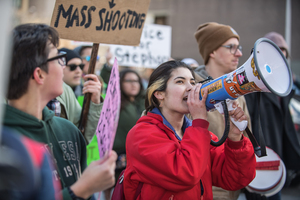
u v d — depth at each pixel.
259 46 1.27
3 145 0.71
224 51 2.50
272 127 2.80
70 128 1.49
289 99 3.00
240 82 1.33
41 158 0.91
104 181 1.07
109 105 1.28
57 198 0.97
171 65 1.67
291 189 4.39
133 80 3.53
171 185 1.37
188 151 1.37
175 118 1.67
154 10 13.20
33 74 1.19
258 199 2.17
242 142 1.57
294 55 13.23
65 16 1.87
